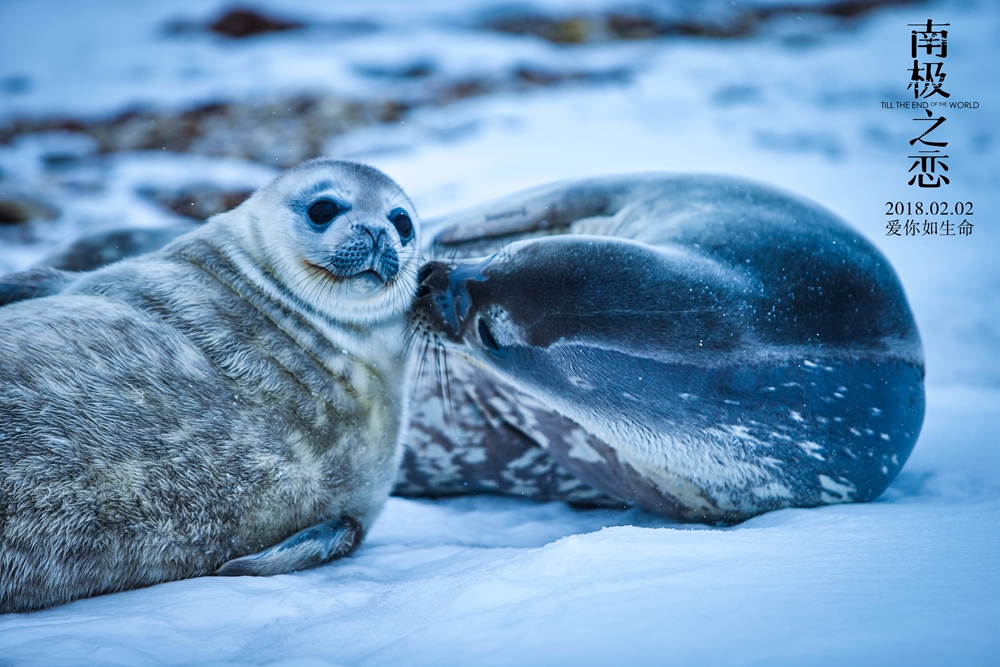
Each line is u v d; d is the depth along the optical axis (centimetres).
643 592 746
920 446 1650
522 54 5844
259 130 4531
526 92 5253
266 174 3953
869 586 727
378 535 1367
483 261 1341
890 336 1375
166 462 1037
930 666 550
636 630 655
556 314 1262
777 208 1502
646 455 1370
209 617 889
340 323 1249
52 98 5097
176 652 796
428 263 1380
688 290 1285
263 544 1132
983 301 2923
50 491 963
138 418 1030
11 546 947
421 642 701
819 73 5666
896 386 1356
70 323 1058
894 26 6669
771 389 1301
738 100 5212
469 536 1365
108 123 4662
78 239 2164
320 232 1223
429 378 1581
